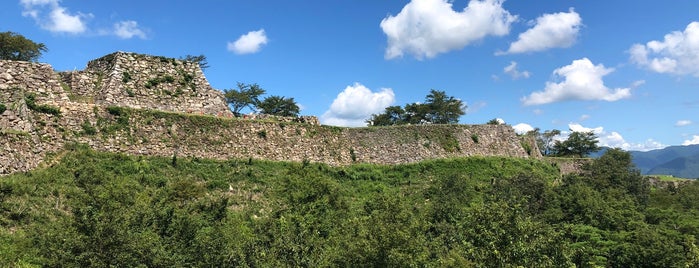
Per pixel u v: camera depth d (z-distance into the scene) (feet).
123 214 53.93
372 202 89.97
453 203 96.22
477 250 60.54
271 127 126.11
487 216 62.75
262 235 64.23
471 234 63.21
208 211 77.00
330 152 134.92
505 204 65.36
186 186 86.79
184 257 54.19
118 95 106.73
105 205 56.13
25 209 67.10
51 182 77.46
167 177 93.50
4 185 69.77
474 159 161.48
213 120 114.62
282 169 115.44
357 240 57.41
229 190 96.68
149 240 51.31
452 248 70.13
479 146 173.68
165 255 51.55
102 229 48.78
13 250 55.93
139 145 98.84
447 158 157.28
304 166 116.57
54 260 47.03
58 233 50.06
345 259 55.77
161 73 117.50
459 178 125.08
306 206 82.69
